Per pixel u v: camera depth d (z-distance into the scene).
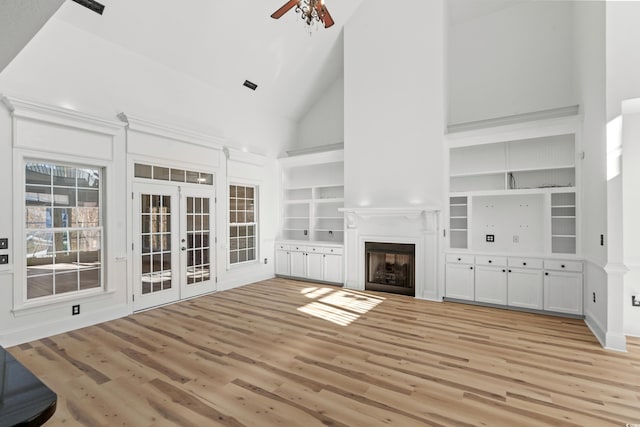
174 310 4.59
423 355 3.07
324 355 3.08
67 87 3.83
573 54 4.77
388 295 5.41
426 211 5.11
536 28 5.15
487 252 4.77
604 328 3.34
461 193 5.07
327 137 7.39
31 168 3.60
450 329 3.79
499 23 5.43
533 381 2.58
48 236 3.72
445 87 5.23
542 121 4.38
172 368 2.83
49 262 3.72
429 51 5.20
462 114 5.73
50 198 3.74
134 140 4.47
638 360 2.94
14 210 3.39
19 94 3.45
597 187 3.55
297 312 4.48
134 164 4.50
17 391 0.94
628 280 3.54
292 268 6.83
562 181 4.74
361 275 5.84
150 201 4.71
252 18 5.04
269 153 6.95
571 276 4.18
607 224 3.22
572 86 4.85
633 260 3.55
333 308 4.66
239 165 6.22
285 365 2.88
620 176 3.16
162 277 4.87
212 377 2.66
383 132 5.60
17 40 2.12
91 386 2.53
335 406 2.25
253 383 2.57
